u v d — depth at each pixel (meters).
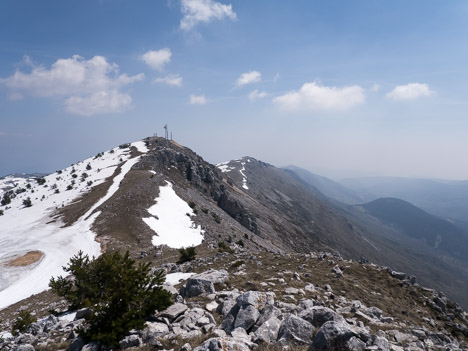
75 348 13.59
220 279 23.09
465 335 20.61
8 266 52.28
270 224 185.38
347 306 19.94
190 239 75.69
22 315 24.06
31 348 13.88
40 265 52.78
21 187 140.88
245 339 12.41
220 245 54.47
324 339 11.37
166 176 117.00
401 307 22.22
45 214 83.00
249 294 15.77
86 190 100.25
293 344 12.25
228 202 141.50
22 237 65.00
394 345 14.05
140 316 15.10
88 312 18.27
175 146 193.00
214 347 11.10
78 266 21.20
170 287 21.30
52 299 37.47
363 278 26.44
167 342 12.95
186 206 96.19
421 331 17.31
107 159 152.50
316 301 19.09
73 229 68.56
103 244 60.41
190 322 15.10
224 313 16.34
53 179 139.62
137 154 151.38
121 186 96.75
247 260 33.47
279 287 22.12
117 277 15.88
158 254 55.53
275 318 14.09
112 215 74.00
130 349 12.68
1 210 97.50
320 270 27.83
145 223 73.25
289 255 35.38
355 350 11.20
